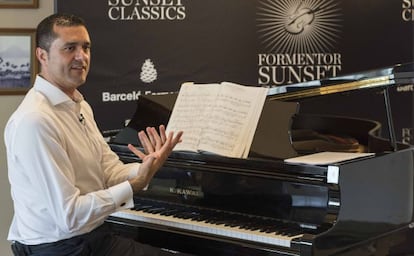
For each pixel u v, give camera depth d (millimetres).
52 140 2217
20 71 4316
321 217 2428
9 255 4414
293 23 4676
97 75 4371
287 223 2525
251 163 2617
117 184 2529
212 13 4535
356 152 3156
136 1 4406
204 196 2766
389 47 4855
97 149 2578
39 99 2305
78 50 2373
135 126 3221
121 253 2467
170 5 4469
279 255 2307
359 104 4742
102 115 4402
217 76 4582
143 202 2959
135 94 4457
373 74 2979
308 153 2949
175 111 2975
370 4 4801
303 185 2479
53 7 4348
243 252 2408
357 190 2463
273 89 3199
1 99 4309
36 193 2223
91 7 4324
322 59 4762
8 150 2299
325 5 4727
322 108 4676
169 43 4488
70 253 2322
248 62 4621
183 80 4531
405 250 2787
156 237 2682
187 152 2830
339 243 2367
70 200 2201
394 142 3045
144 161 2363
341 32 4773
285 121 2807
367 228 2527
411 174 2852
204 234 2523
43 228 2285
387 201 2664
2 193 4355
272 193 2568
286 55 4691
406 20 4863
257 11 4605
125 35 4406
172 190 2871
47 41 2352
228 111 2826
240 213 2660
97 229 2473
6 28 4266
